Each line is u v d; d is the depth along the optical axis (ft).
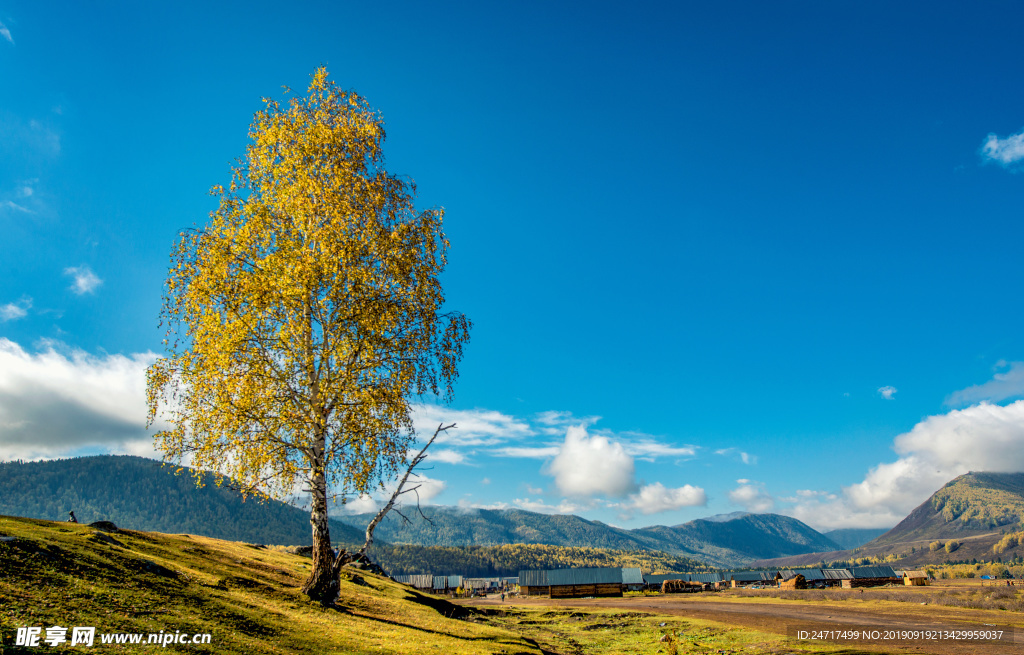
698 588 458.91
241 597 66.85
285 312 75.15
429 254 86.02
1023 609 163.43
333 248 75.61
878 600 218.18
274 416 69.21
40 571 49.85
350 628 65.46
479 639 80.79
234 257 74.54
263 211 77.51
